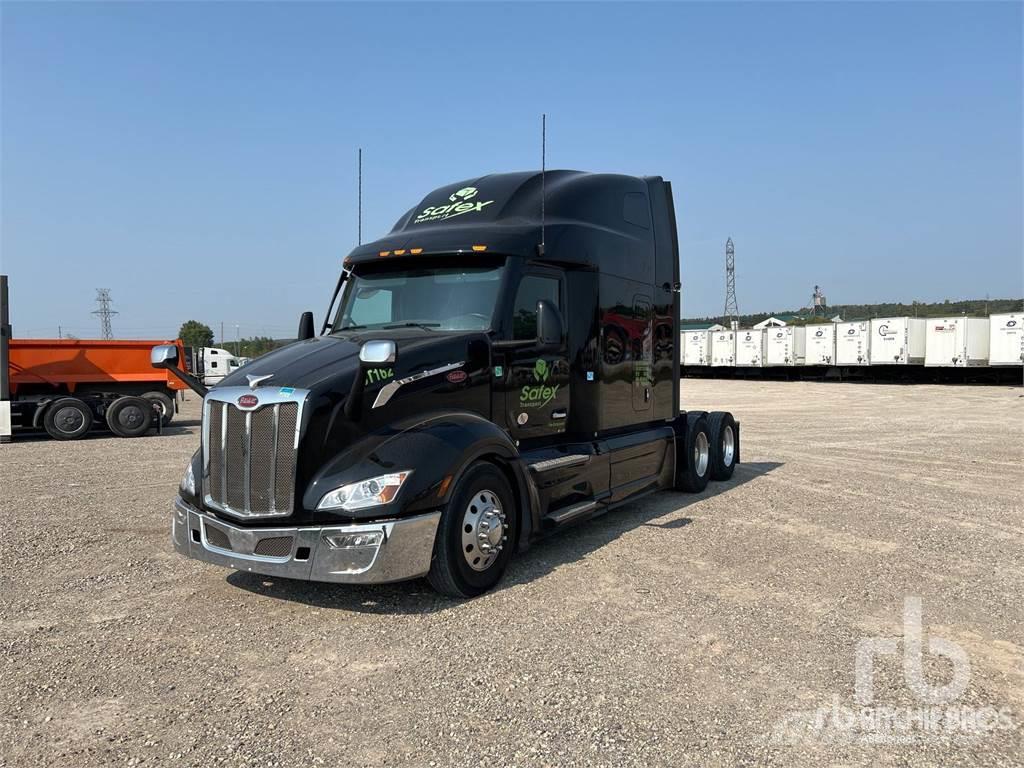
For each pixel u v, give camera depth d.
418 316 6.08
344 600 5.04
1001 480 9.63
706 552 6.15
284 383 4.76
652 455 7.91
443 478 4.76
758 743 3.16
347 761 3.06
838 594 5.05
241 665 4.00
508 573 5.61
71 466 11.29
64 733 3.29
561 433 6.53
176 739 3.24
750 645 4.19
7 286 14.48
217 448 4.91
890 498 8.45
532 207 6.57
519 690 3.67
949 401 24.95
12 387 15.14
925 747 3.12
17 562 5.96
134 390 16.19
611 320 7.23
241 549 4.77
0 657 4.12
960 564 5.76
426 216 6.75
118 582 5.45
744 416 20.25
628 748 3.13
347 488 4.57
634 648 4.16
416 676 3.84
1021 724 3.31
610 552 6.18
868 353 38.19
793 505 8.09
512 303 5.90
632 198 7.94
